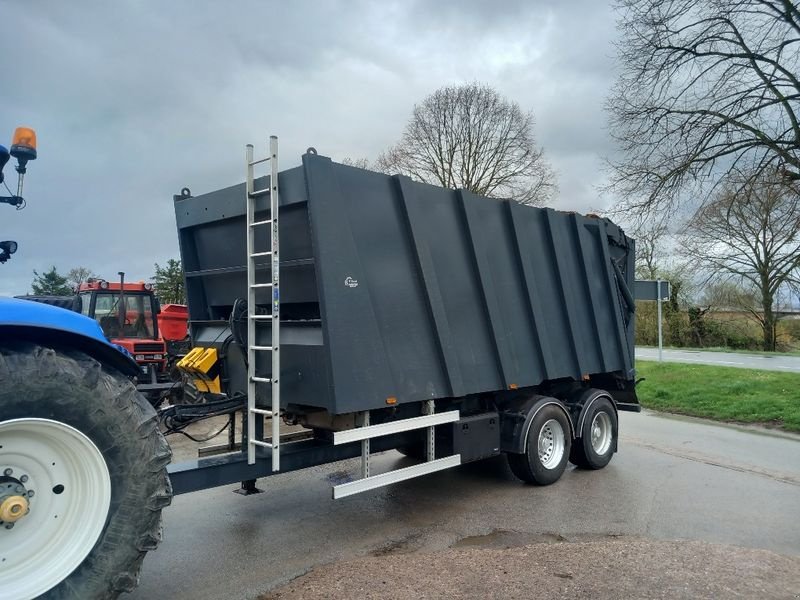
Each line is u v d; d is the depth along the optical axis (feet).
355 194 16.62
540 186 122.62
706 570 13.67
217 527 18.20
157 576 14.55
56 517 10.05
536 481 22.76
